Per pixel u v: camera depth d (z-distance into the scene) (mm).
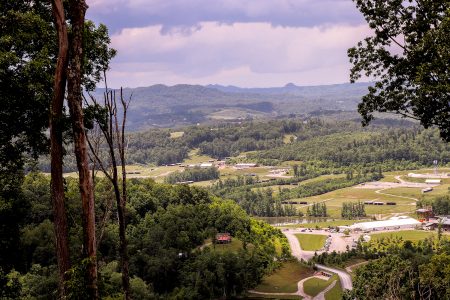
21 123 30625
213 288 127625
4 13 29094
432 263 81688
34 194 96125
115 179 23156
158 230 132250
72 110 23219
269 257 164875
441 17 32000
